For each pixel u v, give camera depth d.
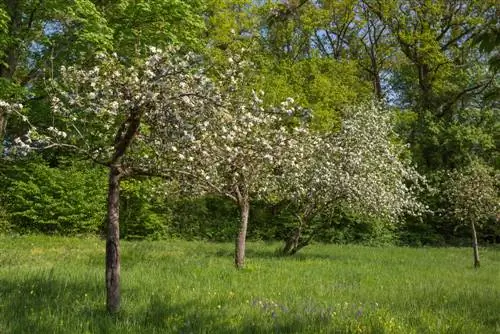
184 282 9.88
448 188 19.50
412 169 21.53
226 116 8.21
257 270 12.41
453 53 35.09
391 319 7.09
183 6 20.80
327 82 26.94
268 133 11.84
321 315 7.25
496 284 12.38
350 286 10.48
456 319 7.55
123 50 19.34
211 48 22.81
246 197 13.38
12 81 19.69
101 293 8.41
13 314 6.69
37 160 23.39
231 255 17.23
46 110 20.47
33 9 19.09
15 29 19.27
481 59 32.72
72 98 7.24
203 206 27.31
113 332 6.03
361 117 19.42
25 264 12.45
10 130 23.02
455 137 30.52
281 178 15.93
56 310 6.92
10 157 7.52
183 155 7.42
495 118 32.12
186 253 17.48
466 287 11.31
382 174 18.45
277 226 28.06
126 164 7.58
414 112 33.12
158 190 15.18
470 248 26.66
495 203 17.08
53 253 15.70
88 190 23.89
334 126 25.72
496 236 31.48
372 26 34.91
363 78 36.25
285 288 9.70
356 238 28.36
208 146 8.76
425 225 30.72
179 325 6.43
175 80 6.95
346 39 35.56
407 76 36.72
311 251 20.44
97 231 24.38
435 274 13.86
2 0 18.69
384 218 18.75
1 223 21.91
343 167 17.02
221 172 12.06
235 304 7.96
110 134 7.87
